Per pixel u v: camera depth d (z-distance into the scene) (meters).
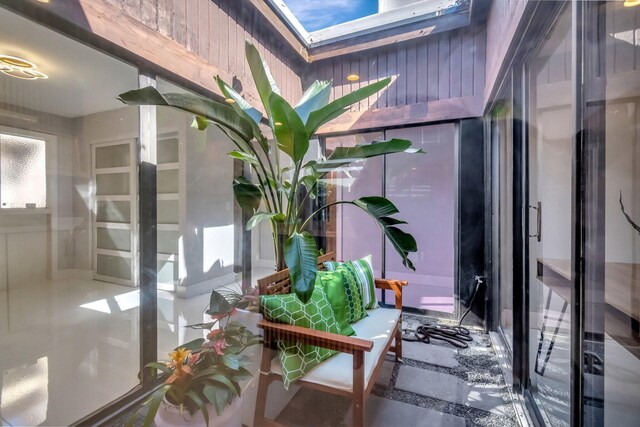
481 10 2.18
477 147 2.55
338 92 2.56
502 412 1.50
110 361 1.78
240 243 2.30
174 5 1.72
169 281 2.38
